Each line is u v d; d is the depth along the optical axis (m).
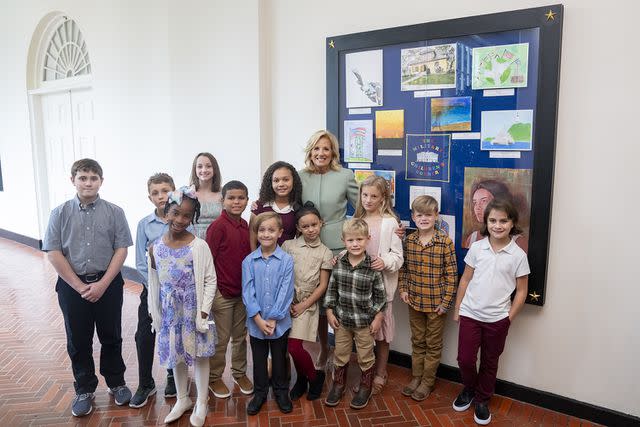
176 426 2.53
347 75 3.14
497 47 2.57
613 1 2.27
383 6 2.99
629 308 2.39
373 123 3.07
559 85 2.44
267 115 3.70
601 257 2.43
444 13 2.76
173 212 2.35
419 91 2.87
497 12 2.57
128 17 4.84
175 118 4.35
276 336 2.61
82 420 2.60
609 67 2.31
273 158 3.72
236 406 2.73
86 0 5.35
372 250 2.75
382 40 2.95
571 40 2.39
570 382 2.60
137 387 2.95
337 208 2.90
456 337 2.97
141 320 2.75
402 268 2.85
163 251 2.42
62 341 3.62
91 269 2.57
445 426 2.54
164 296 2.42
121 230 2.67
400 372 3.14
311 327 2.71
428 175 2.91
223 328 2.76
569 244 2.51
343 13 3.17
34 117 6.61
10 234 7.48
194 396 2.86
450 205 2.84
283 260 2.61
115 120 5.26
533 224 2.54
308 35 3.37
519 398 2.76
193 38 4.06
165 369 3.19
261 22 3.57
